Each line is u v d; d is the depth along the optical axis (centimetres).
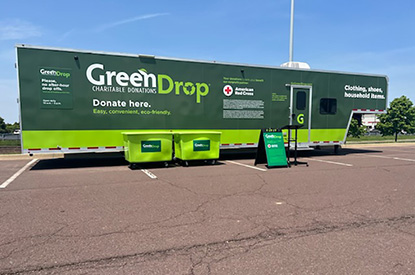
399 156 1228
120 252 321
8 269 283
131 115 908
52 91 821
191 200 526
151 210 467
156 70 927
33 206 486
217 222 414
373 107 1255
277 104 1088
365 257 313
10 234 369
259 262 301
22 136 802
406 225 408
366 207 489
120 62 886
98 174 777
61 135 838
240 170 844
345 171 834
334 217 438
